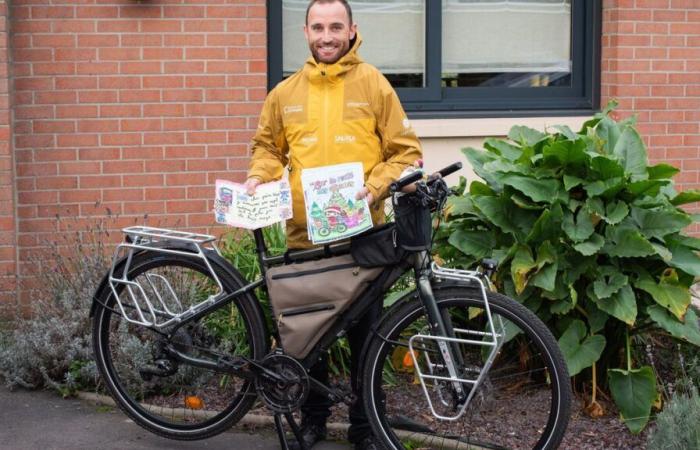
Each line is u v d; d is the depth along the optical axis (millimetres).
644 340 5188
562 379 3885
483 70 7090
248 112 6395
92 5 6184
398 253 3998
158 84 6289
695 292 5938
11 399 5074
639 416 4590
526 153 4914
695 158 6969
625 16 6789
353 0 6934
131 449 4434
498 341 3930
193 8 6281
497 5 7055
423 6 6973
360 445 4336
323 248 4133
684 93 6914
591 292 4766
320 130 4102
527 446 4281
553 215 4762
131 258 4398
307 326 4062
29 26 6137
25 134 6184
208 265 4273
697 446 3986
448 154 6832
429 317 3980
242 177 6426
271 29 6723
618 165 4699
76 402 5039
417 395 4906
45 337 5145
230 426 4348
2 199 5992
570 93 7141
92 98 6230
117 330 5039
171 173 6348
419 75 7027
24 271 6211
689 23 6867
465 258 5062
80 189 6266
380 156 4168
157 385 5004
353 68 4125
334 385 4473
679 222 4805
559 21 7117
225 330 4996
